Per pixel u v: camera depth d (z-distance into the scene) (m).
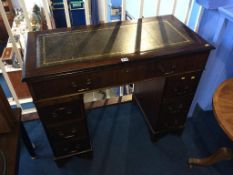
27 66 0.90
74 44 1.04
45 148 1.51
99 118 1.72
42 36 1.10
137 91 1.67
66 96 1.00
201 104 1.79
